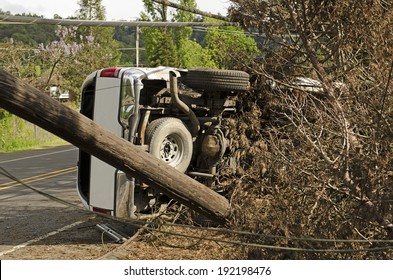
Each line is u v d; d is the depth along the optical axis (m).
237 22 11.50
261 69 10.70
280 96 9.91
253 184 8.77
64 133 5.34
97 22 9.80
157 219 10.50
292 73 10.77
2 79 4.92
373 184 7.19
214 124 11.59
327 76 9.91
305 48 10.34
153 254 9.46
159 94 11.16
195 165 11.67
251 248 7.61
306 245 7.29
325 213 7.42
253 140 11.48
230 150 11.48
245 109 11.81
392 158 7.46
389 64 8.09
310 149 7.95
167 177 6.22
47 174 20.98
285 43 11.21
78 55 38.88
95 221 12.33
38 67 36.97
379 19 9.07
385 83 8.02
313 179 7.62
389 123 7.82
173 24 12.20
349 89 8.80
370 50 9.08
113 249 9.90
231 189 10.35
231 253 8.36
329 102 8.75
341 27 9.99
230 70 11.27
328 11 10.16
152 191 10.95
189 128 11.54
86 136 5.46
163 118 11.04
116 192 10.65
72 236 11.12
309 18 10.34
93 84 11.46
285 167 8.09
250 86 11.43
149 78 10.85
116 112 10.77
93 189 10.99
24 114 5.08
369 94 8.31
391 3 9.27
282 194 7.75
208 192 6.67
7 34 44.28
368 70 9.21
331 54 10.10
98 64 39.47
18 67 35.97
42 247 10.29
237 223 7.07
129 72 10.73
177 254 9.38
